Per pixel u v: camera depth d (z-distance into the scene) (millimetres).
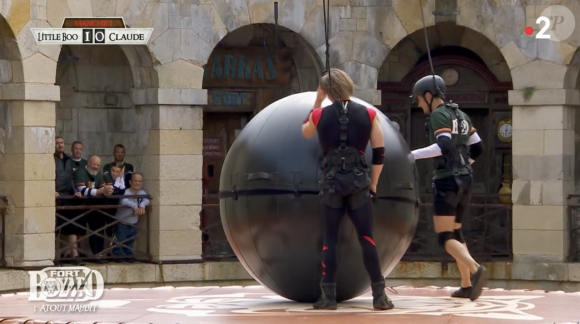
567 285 22359
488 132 25031
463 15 22812
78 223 21953
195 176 22203
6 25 20516
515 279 22625
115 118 23766
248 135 11812
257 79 24688
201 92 22172
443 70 25094
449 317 10648
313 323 10258
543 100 22438
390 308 11227
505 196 24344
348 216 11125
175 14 21984
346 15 22859
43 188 20859
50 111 20969
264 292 13852
